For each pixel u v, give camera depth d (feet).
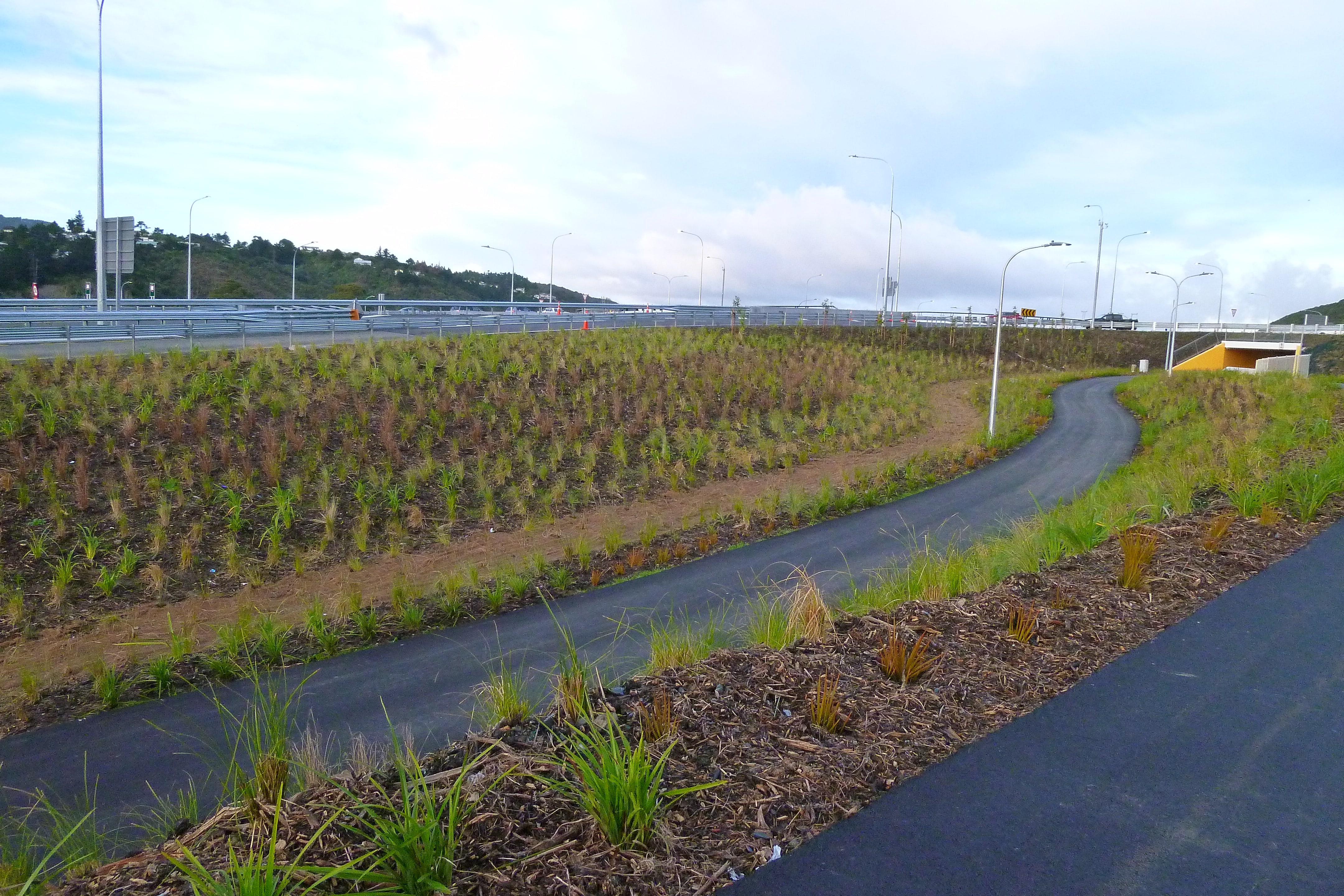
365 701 28.04
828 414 99.66
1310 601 19.86
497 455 67.46
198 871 9.16
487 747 12.51
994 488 71.00
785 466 76.79
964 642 17.02
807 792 11.21
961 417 109.19
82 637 36.40
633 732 13.00
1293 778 11.93
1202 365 192.34
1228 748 12.80
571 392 88.17
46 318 80.43
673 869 9.54
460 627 36.55
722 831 10.36
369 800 10.89
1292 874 9.67
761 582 43.27
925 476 74.95
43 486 49.14
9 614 37.47
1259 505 28.89
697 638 21.99
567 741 11.71
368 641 34.86
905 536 54.54
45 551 43.52
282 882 8.67
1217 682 15.30
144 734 25.98
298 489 54.29
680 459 73.87
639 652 31.76
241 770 15.60
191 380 69.26
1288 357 154.71
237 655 32.24
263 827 10.53
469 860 9.66
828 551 50.67
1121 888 9.34
